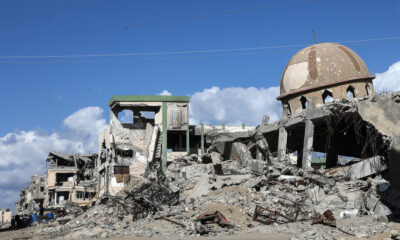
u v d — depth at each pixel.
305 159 35.00
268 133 41.62
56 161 74.44
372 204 22.98
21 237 26.48
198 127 60.44
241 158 41.22
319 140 46.03
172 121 57.59
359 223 19.81
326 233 18.06
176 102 58.34
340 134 43.38
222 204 25.58
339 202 24.58
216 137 44.16
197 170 40.72
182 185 38.25
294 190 27.80
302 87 41.47
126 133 56.72
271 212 22.19
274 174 30.45
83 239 21.73
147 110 59.25
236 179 33.31
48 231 28.73
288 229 19.83
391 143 25.64
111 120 57.16
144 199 26.39
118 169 54.31
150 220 24.64
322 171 33.22
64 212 45.03
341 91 40.25
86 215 32.97
